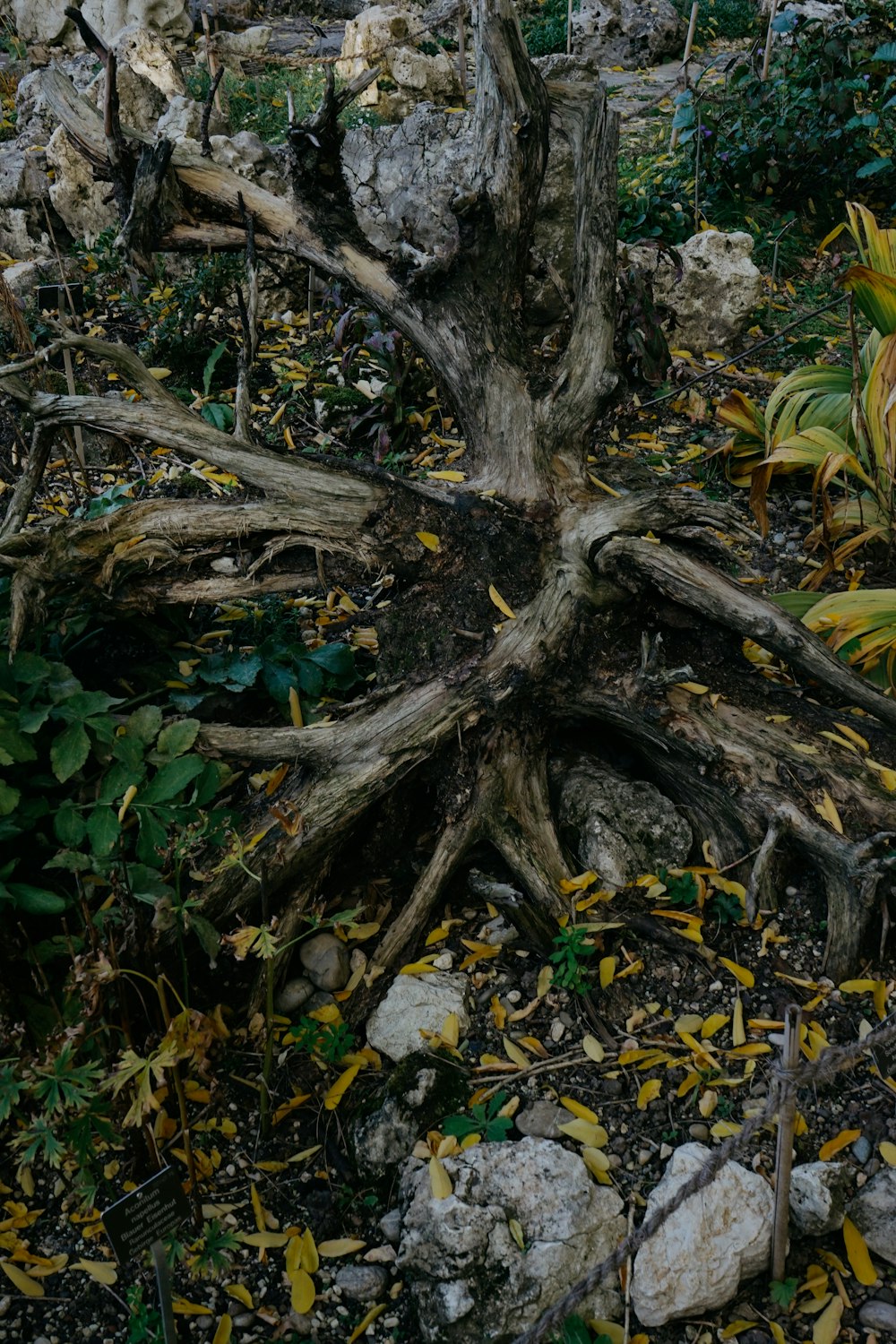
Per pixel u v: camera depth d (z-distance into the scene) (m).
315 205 3.71
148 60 7.22
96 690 3.28
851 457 3.82
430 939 3.01
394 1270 2.39
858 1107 2.61
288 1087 2.72
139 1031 2.73
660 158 6.98
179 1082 2.37
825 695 3.47
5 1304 2.34
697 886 3.01
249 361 3.51
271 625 3.76
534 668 3.12
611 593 3.24
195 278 5.30
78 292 5.33
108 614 3.37
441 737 3.05
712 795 3.10
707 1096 2.61
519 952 2.99
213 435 3.36
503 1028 2.81
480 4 3.36
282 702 3.44
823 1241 2.41
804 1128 2.57
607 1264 1.92
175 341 4.98
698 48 9.87
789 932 2.99
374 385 4.78
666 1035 2.76
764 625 3.12
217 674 3.41
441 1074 2.65
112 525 3.18
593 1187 2.41
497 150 3.51
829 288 5.98
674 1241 2.29
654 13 9.73
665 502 3.34
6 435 4.62
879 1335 2.25
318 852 2.97
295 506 3.27
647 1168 2.51
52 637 3.34
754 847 3.05
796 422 4.24
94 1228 2.44
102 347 3.42
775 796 3.03
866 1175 2.48
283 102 8.05
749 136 6.48
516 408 3.56
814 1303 2.30
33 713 2.91
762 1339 2.26
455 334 3.63
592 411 3.59
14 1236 2.44
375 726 3.08
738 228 6.29
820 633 3.51
